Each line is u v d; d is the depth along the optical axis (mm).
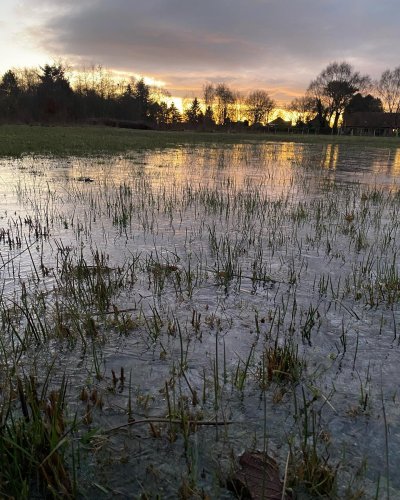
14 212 8727
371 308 4680
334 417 3033
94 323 4078
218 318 4375
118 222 7957
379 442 2822
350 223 8469
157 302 4719
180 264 5855
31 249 6328
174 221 8258
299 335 4105
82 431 2848
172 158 22656
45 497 2393
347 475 2570
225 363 3525
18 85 86938
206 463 2625
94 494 2436
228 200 9750
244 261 6078
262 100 106562
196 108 103000
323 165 21469
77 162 18656
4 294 4785
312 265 6008
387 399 3219
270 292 5059
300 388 3346
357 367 3613
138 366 3561
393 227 8141
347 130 92438
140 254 6230
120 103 86375
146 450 2717
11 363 3525
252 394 3248
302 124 100375
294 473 2496
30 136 36219
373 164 22703
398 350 3871
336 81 94250
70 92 83625
